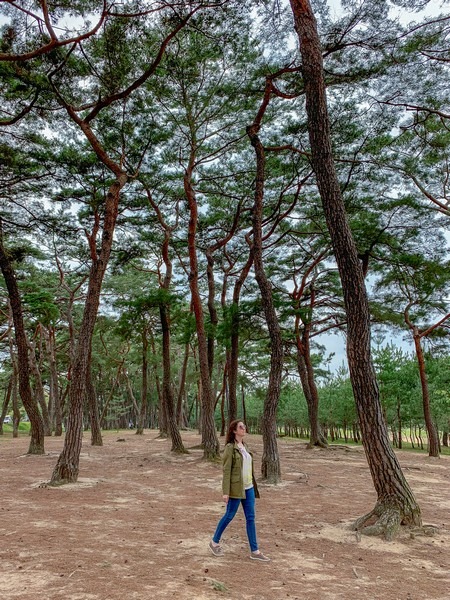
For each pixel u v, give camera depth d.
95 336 42.12
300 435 57.06
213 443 17.45
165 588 4.76
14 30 12.17
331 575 5.48
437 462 21.09
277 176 19.58
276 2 11.83
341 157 17.28
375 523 7.44
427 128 16.25
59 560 5.58
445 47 12.76
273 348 13.57
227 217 22.69
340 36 12.59
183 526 7.62
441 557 6.31
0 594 4.49
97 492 10.73
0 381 42.28
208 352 22.25
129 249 23.41
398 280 23.11
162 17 12.46
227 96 16.78
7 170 16.70
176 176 20.48
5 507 8.76
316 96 8.86
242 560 5.86
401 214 19.83
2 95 14.17
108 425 65.31
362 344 8.12
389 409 38.41
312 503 10.04
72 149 17.25
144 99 16.27
